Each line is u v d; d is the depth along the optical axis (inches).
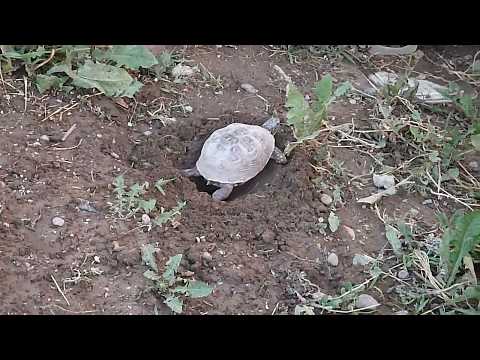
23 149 41.3
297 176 43.9
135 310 34.9
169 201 41.2
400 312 37.4
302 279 38.2
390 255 40.7
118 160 42.9
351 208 43.4
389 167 46.4
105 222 38.4
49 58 46.1
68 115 44.4
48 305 34.1
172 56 52.2
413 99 52.4
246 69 53.1
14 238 36.4
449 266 39.0
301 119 44.6
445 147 47.9
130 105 47.4
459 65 58.2
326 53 56.3
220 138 44.6
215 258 38.3
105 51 48.4
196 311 35.7
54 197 39.0
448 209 44.6
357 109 51.3
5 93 44.4
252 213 41.6
